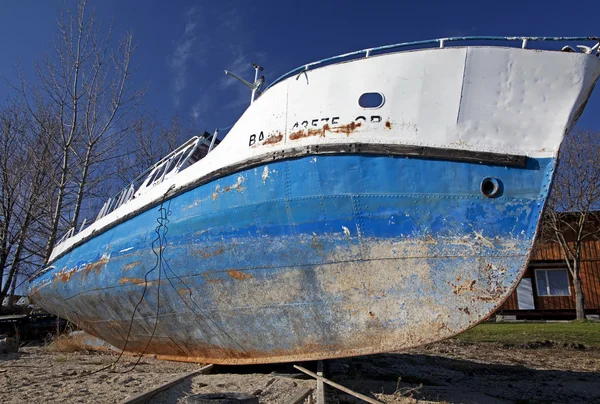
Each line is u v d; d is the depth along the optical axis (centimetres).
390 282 514
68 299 1005
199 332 667
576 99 498
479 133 514
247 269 589
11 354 950
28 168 2022
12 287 2336
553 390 600
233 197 610
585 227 2088
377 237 520
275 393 488
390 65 554
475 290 486
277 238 567
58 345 1059
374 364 790
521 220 487
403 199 516
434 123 525
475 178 503
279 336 580
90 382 585
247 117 649
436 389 586
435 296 497
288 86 610
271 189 578
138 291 736
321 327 548
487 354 970
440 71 534
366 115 548
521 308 2059
